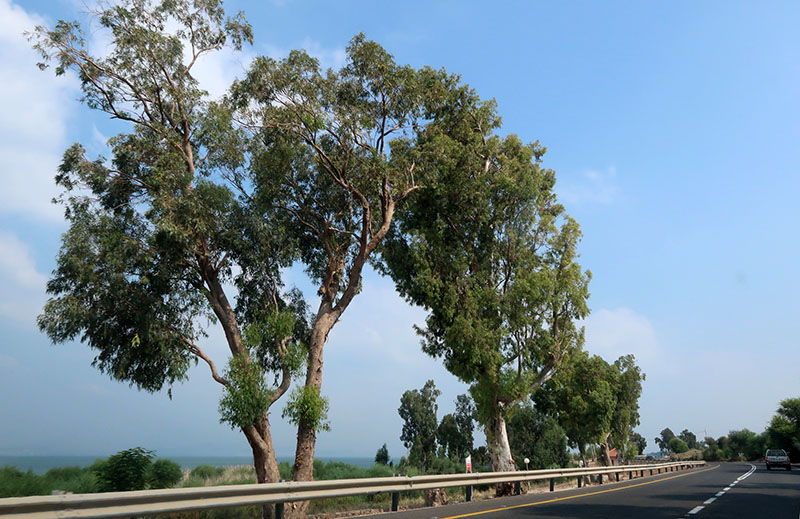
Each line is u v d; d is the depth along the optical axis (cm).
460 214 3341
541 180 3444
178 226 2138
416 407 8875
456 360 3123
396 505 1518
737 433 12494
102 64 2328
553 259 3312
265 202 2619
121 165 2336
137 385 2277
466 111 3444
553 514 1366
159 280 2223
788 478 3644
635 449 6247
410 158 2842
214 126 2452
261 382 2272
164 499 923
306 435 2317
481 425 3189
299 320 2764
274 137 2592
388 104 2758
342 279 2894
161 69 2394
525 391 3075
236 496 1083
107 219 2200
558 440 6550
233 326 2428
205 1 2505
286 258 2623
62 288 2103
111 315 2178
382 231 2770
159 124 2408
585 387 4781
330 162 2672
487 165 3422
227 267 2480
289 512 1964
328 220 2836
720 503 1698
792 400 8788
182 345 2303
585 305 3212
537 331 3145
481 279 3241
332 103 2612
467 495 1861
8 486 2056
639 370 6322
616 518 1280
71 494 779
